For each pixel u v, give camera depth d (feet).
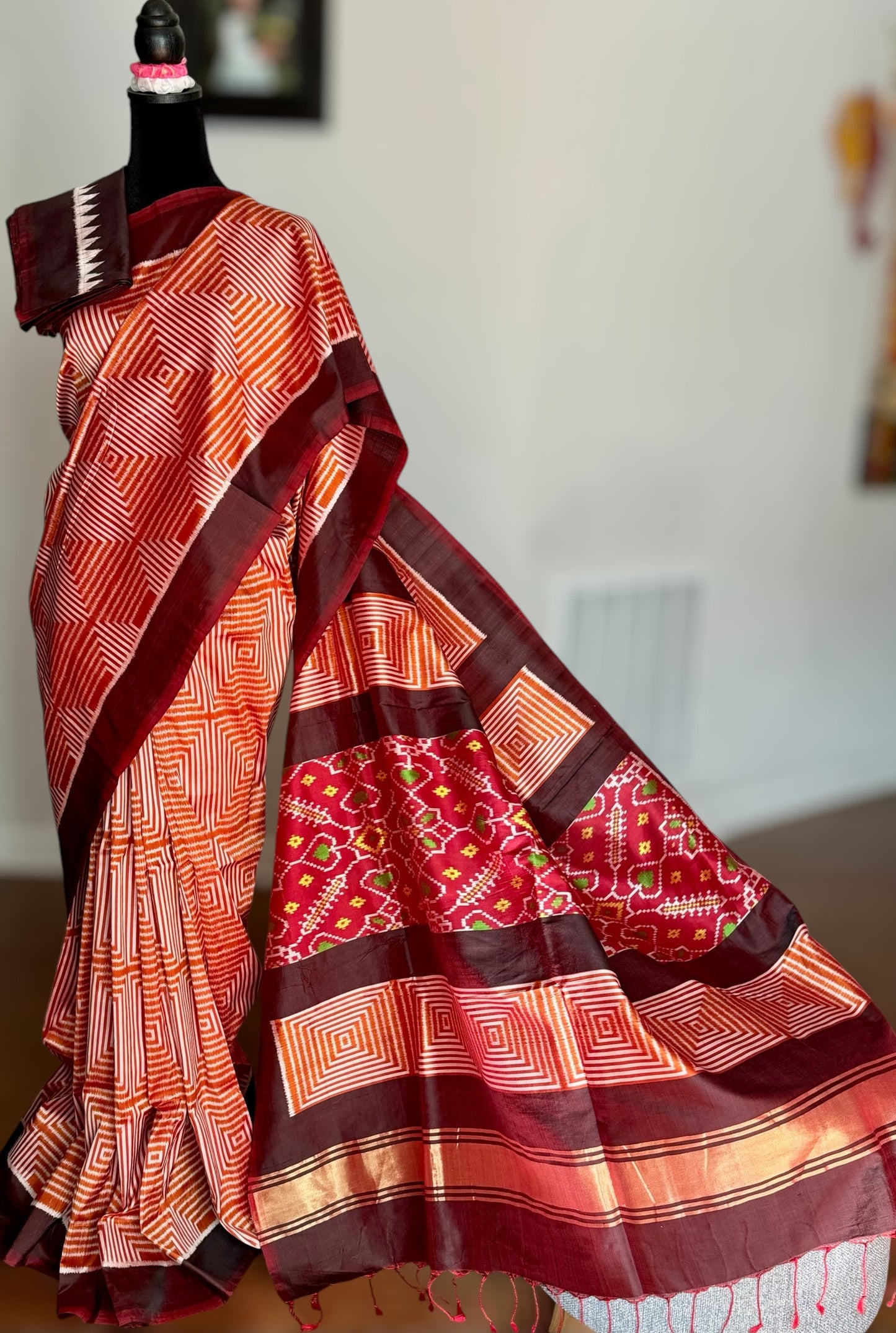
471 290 8.38
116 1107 4.90
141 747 4.69
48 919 8.47
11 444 8.50
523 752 5.17
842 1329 4.80
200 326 4.56
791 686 10.84
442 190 8.20
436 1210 4.93
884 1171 4.67
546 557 9.07
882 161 9.74
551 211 8.32
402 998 5.13
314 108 7.96
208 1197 5.16
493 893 4.83
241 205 4.69
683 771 10.36
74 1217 4.96
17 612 8.80
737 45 8.68
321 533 4.85
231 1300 5.11
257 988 5.43
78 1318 4.96
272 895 5.04
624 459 9.21
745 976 5.15
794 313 9.67
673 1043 4.85
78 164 8.04
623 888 5.23
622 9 8.13
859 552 10.87
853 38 9.23
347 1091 5.08
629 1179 4.65
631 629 9.69
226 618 4.75
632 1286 4.57
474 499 8.79
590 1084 4.72
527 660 5.13
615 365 8.92
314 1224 4.98
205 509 4.56
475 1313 5.11
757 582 10.27
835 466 10.39
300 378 4.61
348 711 5.02
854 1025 4.95
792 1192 4.63
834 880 9.51
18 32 7.77
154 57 4.59
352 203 8.19
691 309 9.12
